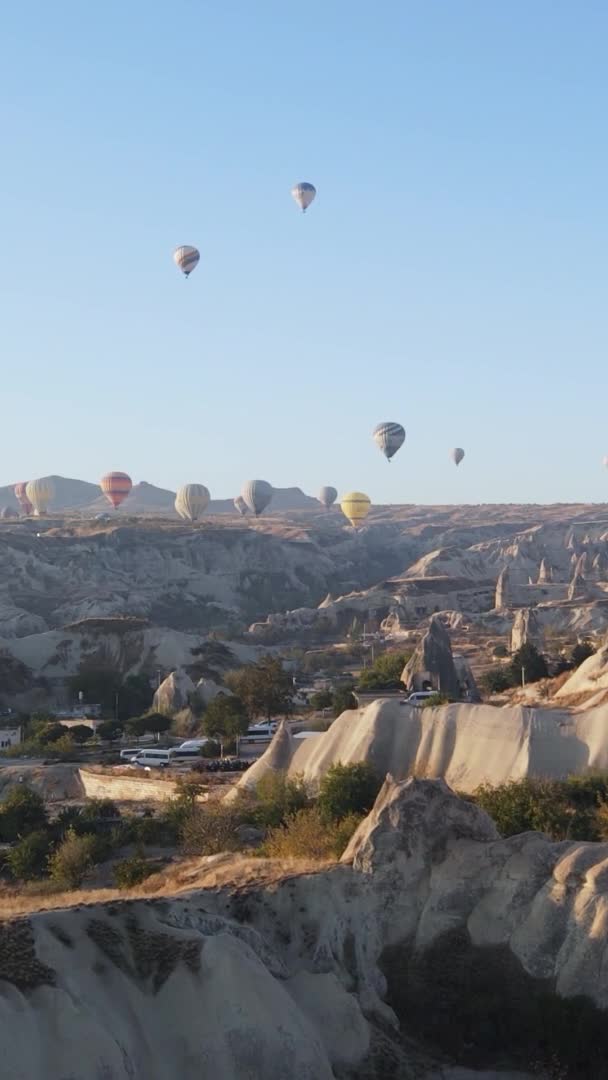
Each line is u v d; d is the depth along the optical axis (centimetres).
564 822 5475
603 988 3575
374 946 3884
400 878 4019
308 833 5400
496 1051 3581
